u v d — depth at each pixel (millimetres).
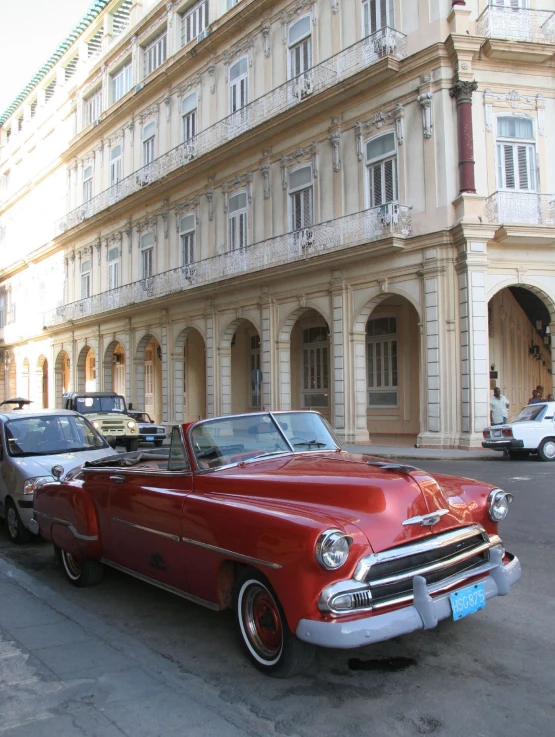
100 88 34719
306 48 21109
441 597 3666
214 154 24094
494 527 4434
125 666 4121
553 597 5242
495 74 17328
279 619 3709
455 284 16938
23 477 7672
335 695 3627
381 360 21719
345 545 3432
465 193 16594
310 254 19891
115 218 32406
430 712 3412
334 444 5383
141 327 30109
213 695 3672
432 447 16969
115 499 5270
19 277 45438
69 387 40438
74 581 6035
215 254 25156
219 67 25031
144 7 30453
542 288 17188
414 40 17672
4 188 49625
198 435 4820
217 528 4059
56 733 3285
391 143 18328
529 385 23406
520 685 3707
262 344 22531
